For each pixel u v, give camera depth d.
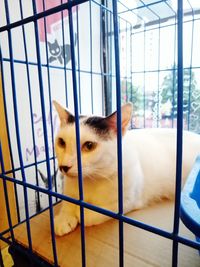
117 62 0.31
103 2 1.25
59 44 1.09
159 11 1.19
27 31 0.94
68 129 0.62
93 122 0.63
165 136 0.88
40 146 1.04
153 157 0.77
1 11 0.85
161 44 1.20
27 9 0.93
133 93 1.31
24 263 0.60
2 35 0.85
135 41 1.28
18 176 0.96
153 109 1.28
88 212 0.62
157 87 1.25
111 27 1.29
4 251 0.72
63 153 0.61
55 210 0.74
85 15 1.20
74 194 0.63
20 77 0.94
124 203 0.64
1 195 0.75
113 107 1.39
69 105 1.17
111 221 0.64
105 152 0.60
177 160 0.27
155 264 0.48
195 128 1.18
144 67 1.27
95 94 1.33
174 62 1.11
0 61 0.56
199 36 1.08
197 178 0.51
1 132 0.74
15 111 0.49
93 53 1.28
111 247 0.54
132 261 0.49
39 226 0.66
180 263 0.47
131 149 0.70
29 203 1.01
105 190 0.62
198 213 0.34
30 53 0.96
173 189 0.77
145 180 0.72
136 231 0.59
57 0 1.05
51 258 0.52
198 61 1.11
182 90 0.25
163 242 0.55
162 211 0.68
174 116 1.17
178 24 0.24
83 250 0.42
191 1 1.05
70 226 0.60
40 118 1.03
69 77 1.16
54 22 1.05
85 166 0.57
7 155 0.76
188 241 0.28
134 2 1.21
